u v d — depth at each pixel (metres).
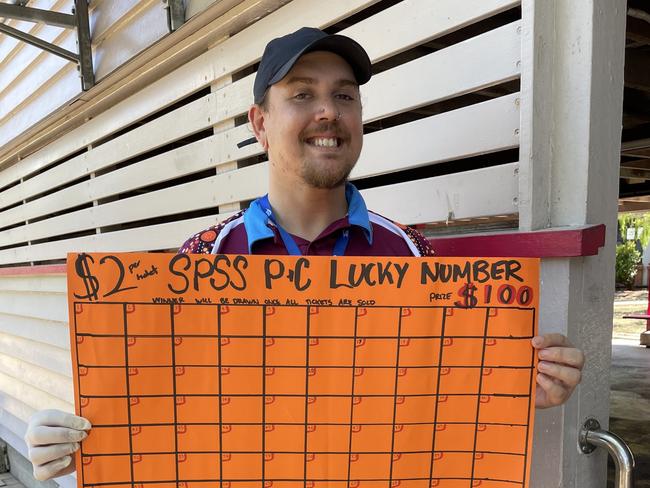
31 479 4.81
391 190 1.76
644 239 18.53
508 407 1.00
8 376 5.05
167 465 0.99
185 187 2.64
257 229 1.09
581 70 1.30
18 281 4.52
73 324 0.96
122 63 2.80
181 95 2.62
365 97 1.79
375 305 0.99
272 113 1.09
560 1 1.33
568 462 1.35
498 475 1.01
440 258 0.99
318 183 1.07
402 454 1.01
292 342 0.99
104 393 0.97
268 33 2.11
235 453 1.00
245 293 0.98
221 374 0.99
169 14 2.39
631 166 4.86
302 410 1.00
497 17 1.81
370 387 1.00
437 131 1.59
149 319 0.97
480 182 1.49
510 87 2.05
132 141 3.01
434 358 1.00
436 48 2.04
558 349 0.97
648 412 4.57
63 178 3.86
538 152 1.34
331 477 1.01
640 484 3.15
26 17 2.88
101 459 0.97
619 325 10.38
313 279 0.99
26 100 3.95
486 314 0.99
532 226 1.35
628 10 1.85
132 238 3.04
